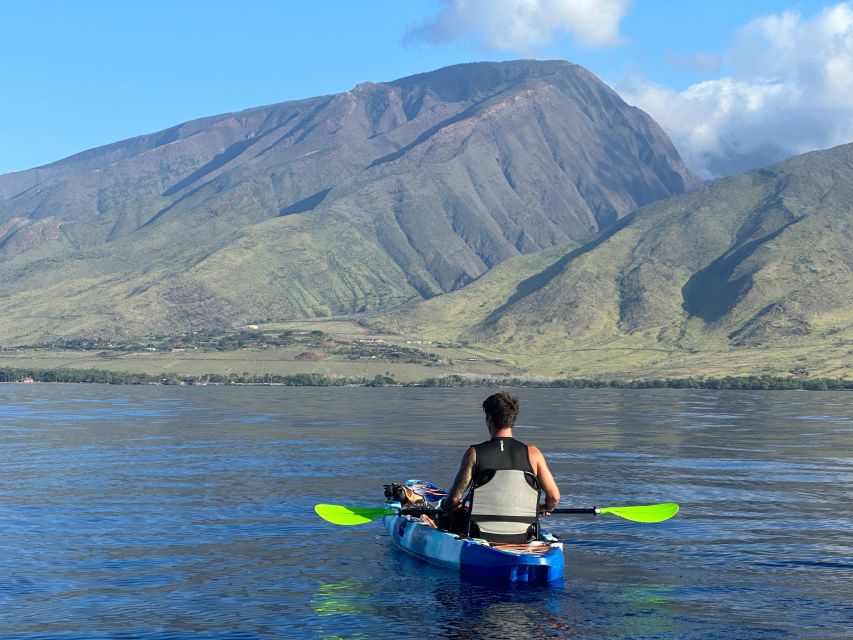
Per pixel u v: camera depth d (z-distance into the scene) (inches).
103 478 1376.7
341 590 679.7
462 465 694.5
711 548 847.1
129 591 682.2
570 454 1834.4
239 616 614.5
